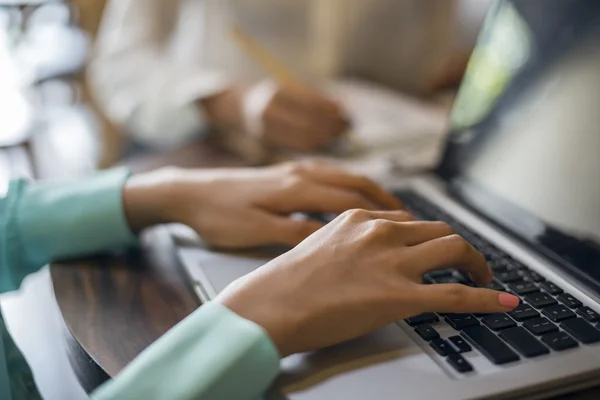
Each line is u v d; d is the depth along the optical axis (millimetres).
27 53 1815
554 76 532
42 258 491
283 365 324
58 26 1779
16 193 511
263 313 319
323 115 746
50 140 1821
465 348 335
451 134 638
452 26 1240
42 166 1707
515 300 353
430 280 416
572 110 499
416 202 569
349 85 1053
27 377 476
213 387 296
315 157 724
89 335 384
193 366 302
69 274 464
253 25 1080
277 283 332
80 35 1793
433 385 307
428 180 630
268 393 311
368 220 380
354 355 332
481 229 507
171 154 768
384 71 1192
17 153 1742
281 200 475
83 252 489
